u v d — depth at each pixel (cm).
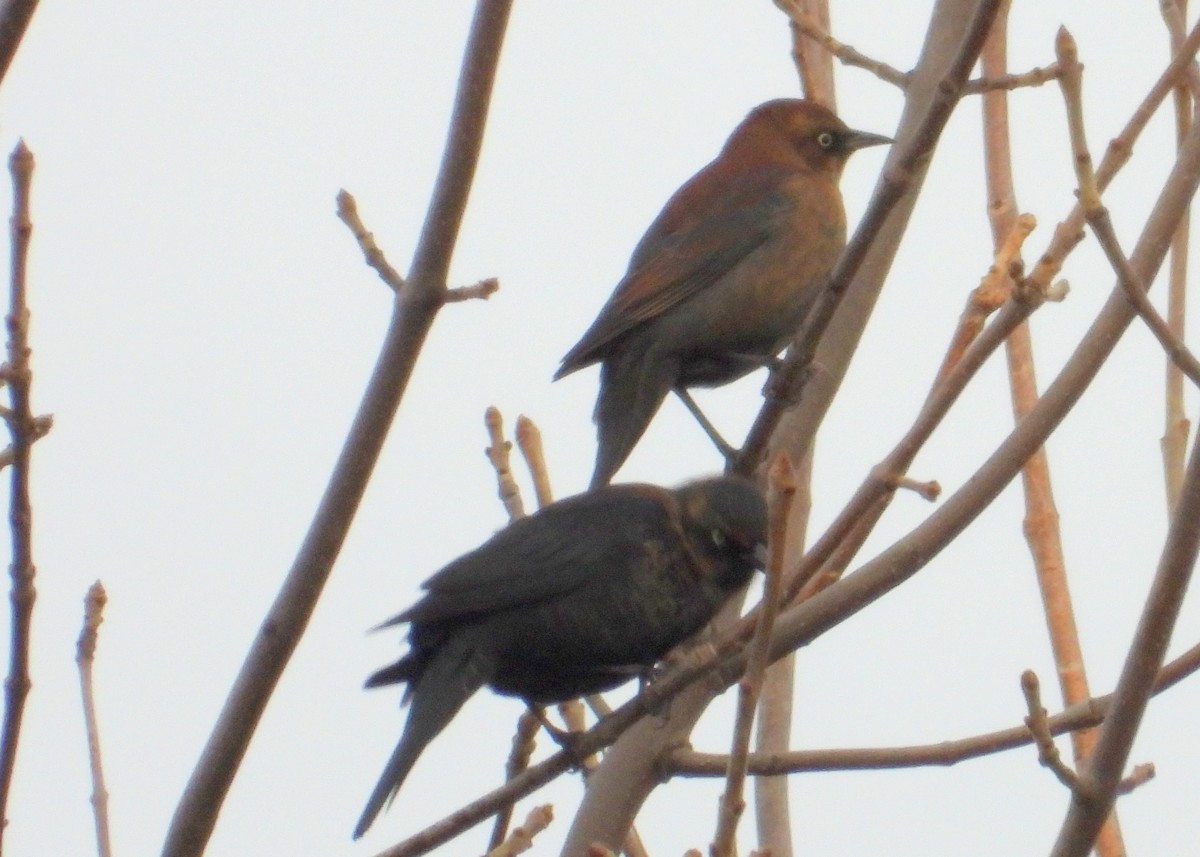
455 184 838
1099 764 739
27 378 749
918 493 977
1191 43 992
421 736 1086
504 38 837
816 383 1193
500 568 1123
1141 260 945
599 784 1042
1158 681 874
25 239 743
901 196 1002
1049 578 1049
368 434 848
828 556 989
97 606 911
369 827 1015
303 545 852
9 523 763
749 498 1153
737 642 964
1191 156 959
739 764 701
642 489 1174
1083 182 795
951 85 947
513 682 1161
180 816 841
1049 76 1019
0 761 767
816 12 1305
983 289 1056
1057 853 745
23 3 766
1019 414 1120
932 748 923
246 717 842
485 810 923
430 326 848
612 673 1168
